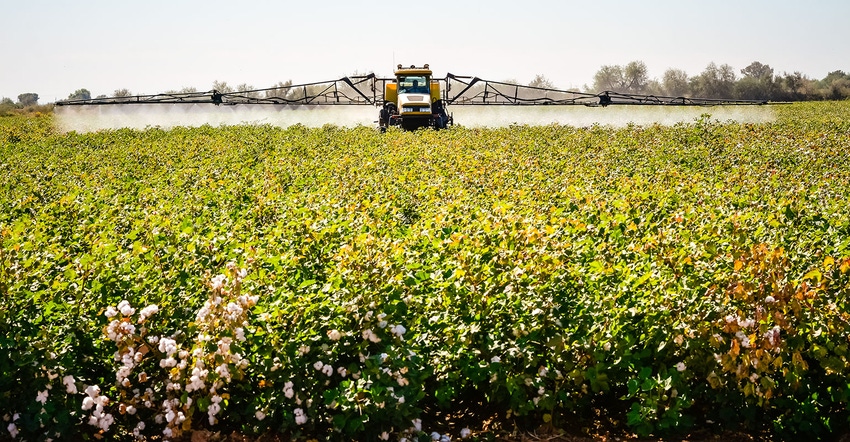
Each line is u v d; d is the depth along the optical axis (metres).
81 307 7.25
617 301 7.40
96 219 13.38
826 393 7.04
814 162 19.92
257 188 16.95
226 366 6.31
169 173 20.58
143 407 6.89
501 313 7.11
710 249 8.35
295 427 6.58
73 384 6.46
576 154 23.14
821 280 7.13
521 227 10.38
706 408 7.18
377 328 6.62
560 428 7.06
